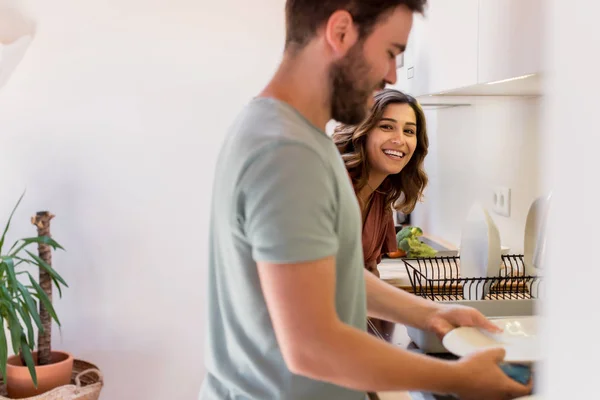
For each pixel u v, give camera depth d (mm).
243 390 1024
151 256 2877
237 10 2809
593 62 450
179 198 2867
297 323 858
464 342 1137
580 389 481
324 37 927
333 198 902
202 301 2914
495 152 2271
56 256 2842
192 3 2789
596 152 451
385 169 1976
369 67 942
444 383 934
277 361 979
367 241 2109
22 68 2740
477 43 1491
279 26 2830
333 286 884
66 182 2811
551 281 520
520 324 1264
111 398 2926
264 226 853
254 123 914
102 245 2850
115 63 2779
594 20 448
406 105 1971
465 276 1912
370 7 909
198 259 2896
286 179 851
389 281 2094
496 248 1733
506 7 1309
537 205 1716
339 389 1012
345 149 2020
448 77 1730
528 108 1989
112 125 2807
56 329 2867
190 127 2844
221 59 2824
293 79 965
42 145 2785
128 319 2895
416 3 949
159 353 2922
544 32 1129
